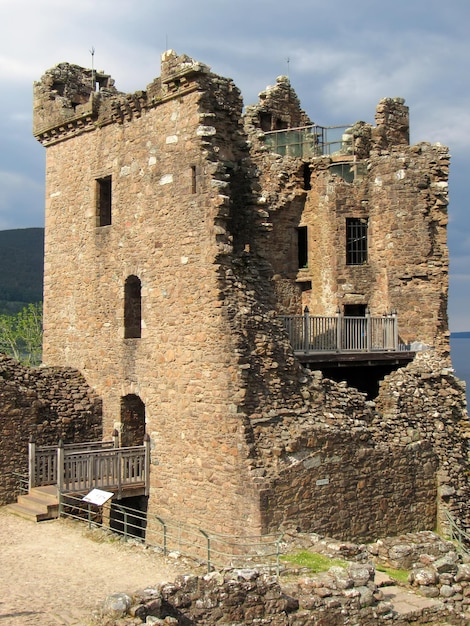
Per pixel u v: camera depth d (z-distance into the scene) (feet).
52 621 43.06
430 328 89.97
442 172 92.07
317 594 47.93
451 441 80.02
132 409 81.87
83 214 87.61
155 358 75.72
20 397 78.18
